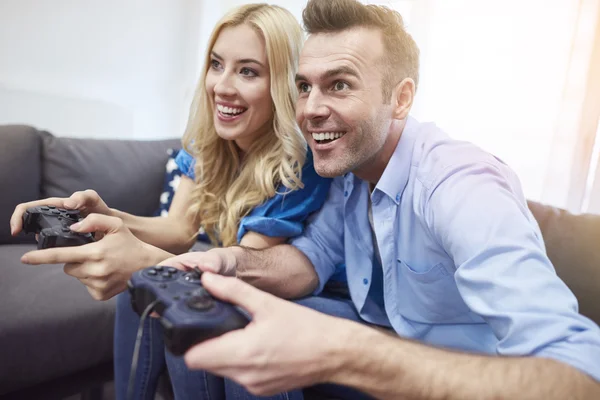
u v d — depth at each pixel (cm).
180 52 247
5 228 136
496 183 64
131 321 83
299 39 96
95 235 77
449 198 65
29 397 100
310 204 98
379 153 81
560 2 138
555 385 41
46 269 119
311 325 44
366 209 90
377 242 86
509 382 42
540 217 100
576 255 92
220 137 109
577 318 48
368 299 93
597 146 137
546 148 144
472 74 157
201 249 147
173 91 249
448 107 163
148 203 161
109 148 158
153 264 72
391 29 75
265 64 95
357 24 73
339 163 77
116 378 87
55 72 207
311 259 94
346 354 44
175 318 40
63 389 105
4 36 192
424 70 168
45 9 199
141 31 230
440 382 43
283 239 99
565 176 141
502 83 150
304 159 97
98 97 222
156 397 106
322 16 73
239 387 69
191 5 246
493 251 54
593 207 136
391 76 76
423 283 80
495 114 153
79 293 108
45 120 202
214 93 101
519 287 51
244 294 45
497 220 57
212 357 41
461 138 161
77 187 148
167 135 252
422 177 76
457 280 58
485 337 78
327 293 106
